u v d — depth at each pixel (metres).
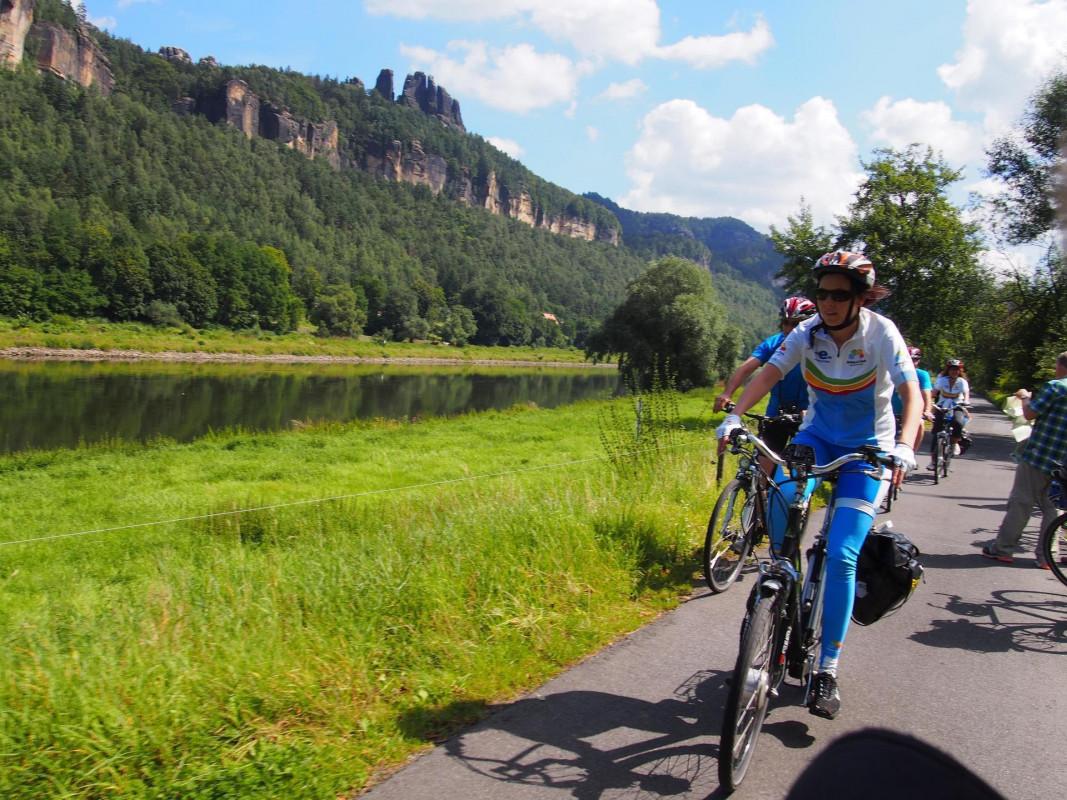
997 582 5.84
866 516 3.16
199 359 89.31
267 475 15.37
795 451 3.23
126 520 10.29
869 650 4.31
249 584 4.59
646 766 2.98
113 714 2.95
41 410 36.03
